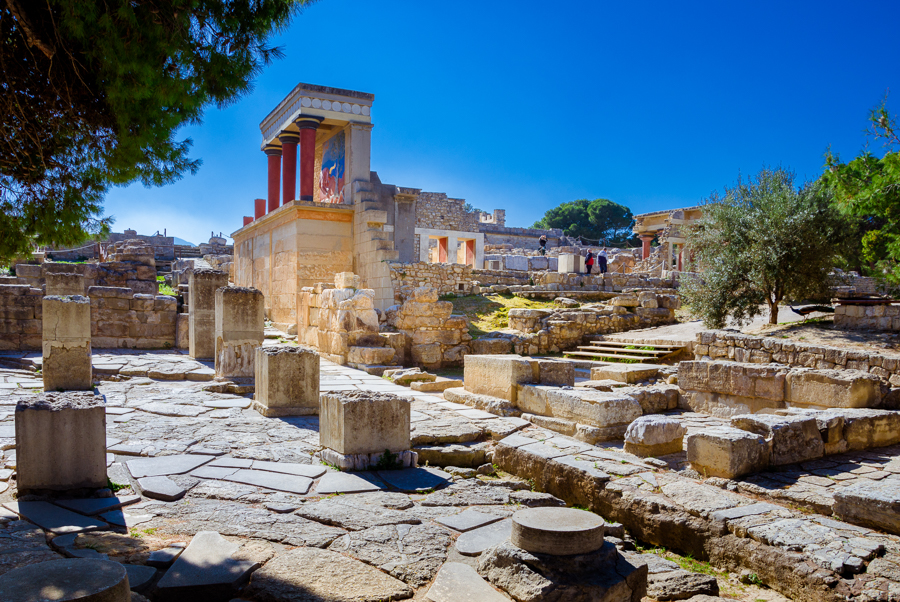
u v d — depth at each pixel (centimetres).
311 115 1934
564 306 1930
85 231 605
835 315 1345
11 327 1323
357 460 579
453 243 3497
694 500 497
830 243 1448
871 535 434
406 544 402
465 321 1522
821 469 612
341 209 1938
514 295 2138
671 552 482
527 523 358
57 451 467
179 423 741
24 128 514
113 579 251
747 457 588
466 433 721
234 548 378
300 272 1878
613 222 6656
